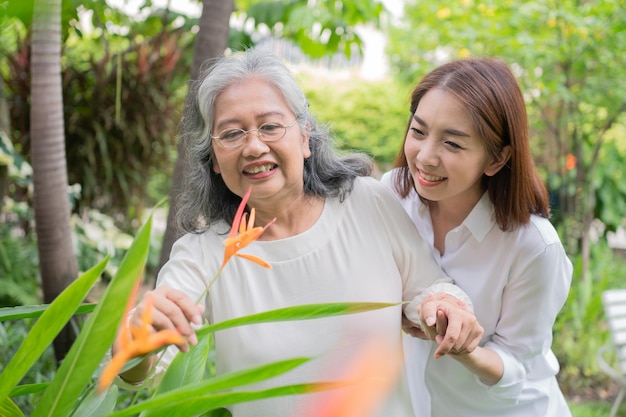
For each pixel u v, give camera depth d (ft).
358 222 3.78
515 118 3.70
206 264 3.66
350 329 3.59
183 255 3.70
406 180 4.34
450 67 3.77
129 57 13.37
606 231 15.05
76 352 2.07
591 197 12.57
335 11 10.91
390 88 23.25
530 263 3.99
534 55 10.65
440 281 3.87
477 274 4.19
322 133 3.83
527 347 4.15
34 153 5.51
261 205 3.62
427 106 3.69
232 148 3.38
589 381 11.21
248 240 2.24
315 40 11.52
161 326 2.57
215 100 3.43
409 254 3.82
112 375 1.61
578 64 11.40
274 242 3.65
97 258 11.34
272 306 3.59
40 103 5.44
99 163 13.26
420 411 4.65
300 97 3.53
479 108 3.58
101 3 7.30
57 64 5.45
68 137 13.02
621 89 11.00
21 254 10.56
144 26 12.13
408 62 15.92
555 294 4.10
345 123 23.21
